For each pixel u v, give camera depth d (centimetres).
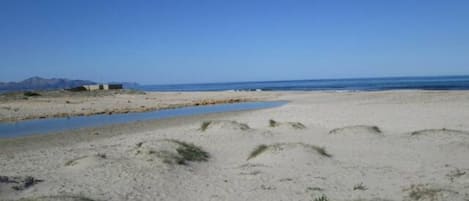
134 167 1292
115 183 1138
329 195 1002
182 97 5909
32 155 1653
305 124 2325
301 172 1234
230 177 1208
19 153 1753
